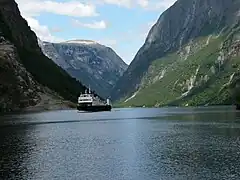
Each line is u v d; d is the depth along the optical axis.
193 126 139.25
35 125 149.12
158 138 100.38
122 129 132.00
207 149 77.75
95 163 65.12
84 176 55.94
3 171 58.94
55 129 131.50
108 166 62.56
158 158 68.81
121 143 90.94
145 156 71.25
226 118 183.25
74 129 132.12
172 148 80.75
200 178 53.25
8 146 85.31
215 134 106.75
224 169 58.09
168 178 53.88
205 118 190.88
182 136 104.06
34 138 101.62
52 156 72.00
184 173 56.41
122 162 65.81
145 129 130.62
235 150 75.56
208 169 58.41
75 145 87.56
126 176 55.66
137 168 60.75
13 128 133.62
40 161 66.94
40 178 54.81
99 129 132.25
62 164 64.38
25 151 78.06
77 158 70.00
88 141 95.12
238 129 120.12
